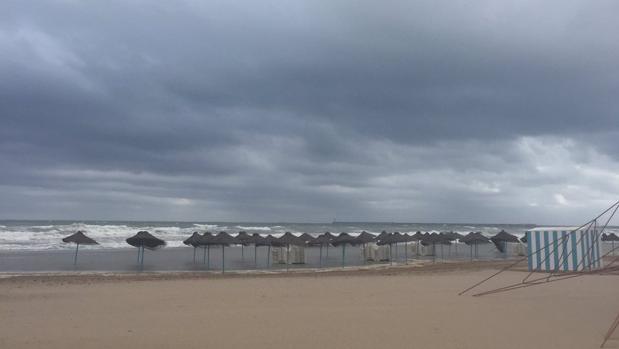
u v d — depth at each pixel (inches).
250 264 1168.8
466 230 3850.9
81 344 312.0
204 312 435.2
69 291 583.2
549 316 416.5
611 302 497.0
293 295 550.6
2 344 311.0
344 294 560.7
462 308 457.4
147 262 1159.6
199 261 1213.1
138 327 366.9
